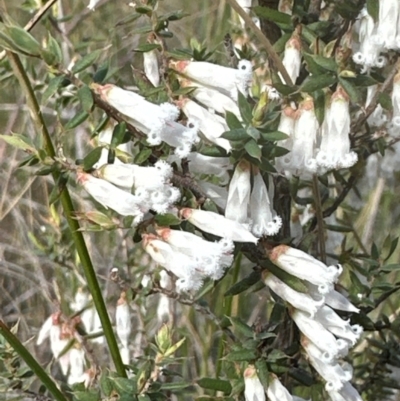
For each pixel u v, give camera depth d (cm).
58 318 23
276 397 18
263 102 17
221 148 18
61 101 21
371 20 20
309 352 19
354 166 22
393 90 19
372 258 22
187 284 17
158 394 19
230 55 21
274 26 21
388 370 23
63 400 20
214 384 19
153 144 17
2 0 20
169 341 19
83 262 19
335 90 19
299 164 19
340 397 19
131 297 21
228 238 17
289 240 19
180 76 18
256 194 18
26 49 17
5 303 31
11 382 21
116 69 18
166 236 17
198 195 18
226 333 20
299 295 18
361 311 21
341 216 28
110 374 19
